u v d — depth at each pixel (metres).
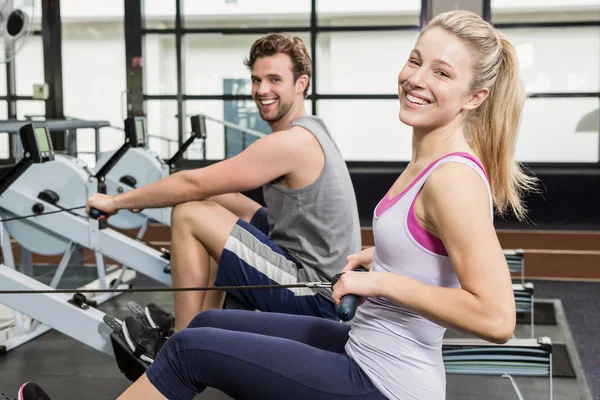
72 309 2.30
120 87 8.39
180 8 7.54
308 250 2.08
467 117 1.37
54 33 7.61
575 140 7.56
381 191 7.10
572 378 2.95
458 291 1.17
